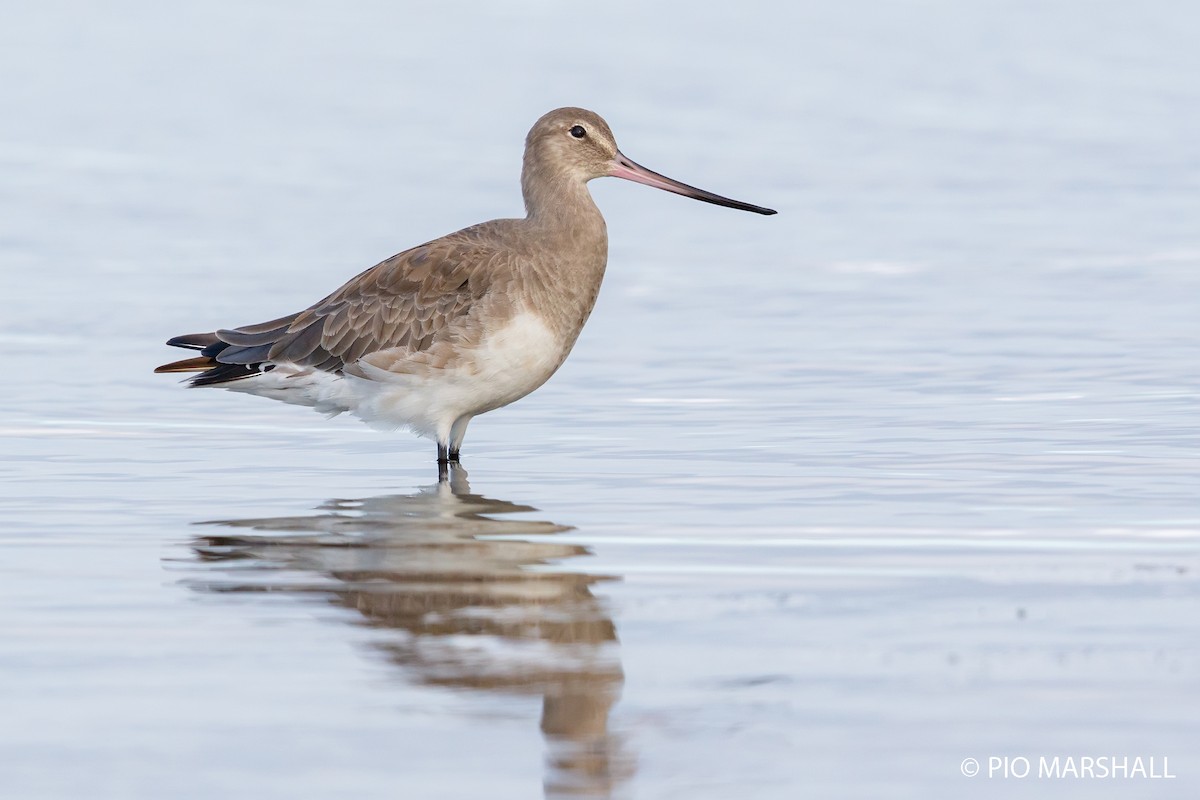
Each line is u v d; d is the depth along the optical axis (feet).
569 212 65.26
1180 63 179.52
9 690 38.22
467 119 150.41
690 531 52.16
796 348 81.66
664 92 162.71
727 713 36.91
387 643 41.47
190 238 108.17
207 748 35.12
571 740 35.47
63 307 89.86
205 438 67.15
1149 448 62.34
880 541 50.57
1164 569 47.14
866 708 37.09
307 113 152.97
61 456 63.52
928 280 97.25
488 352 62.75
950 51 185.47
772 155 137.69
